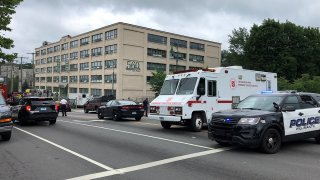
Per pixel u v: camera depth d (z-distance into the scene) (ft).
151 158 29.14
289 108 32.53
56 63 321.11
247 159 28.60
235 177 22.89
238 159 28.60
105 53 243.60
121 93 227.20
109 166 26.22
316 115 36.27
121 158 29.22
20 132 49.73
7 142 39.11
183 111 48.01
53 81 328.49
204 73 50.80
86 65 268.00
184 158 29.07
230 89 54.19
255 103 35.04
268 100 34.53
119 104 73.36
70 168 25.67
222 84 53.01
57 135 45.39
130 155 30.53
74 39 286.05
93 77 257.55
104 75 244.01
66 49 301.02
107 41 241.35
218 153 31.22
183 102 48.34
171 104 49.60
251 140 30.17
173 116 48.96
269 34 180.34
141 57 239.30
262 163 27.09
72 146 35.78
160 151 32.37
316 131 36.11
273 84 62.54
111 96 119.55
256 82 58.95
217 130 32.53
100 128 54.60
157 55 249.96
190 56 275.59
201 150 32.78
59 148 34.55
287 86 139.33
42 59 355.97
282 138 32.37
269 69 177.37
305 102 35.94
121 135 44.73
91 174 23.82
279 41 179.52
